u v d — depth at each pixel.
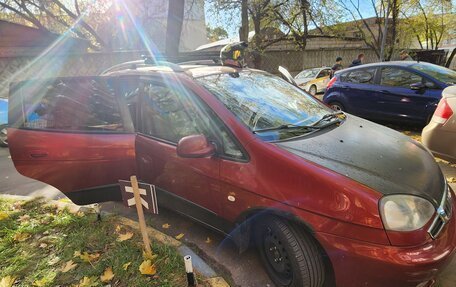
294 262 2.12
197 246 2.88
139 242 2.77
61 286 2.33
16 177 5.00
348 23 15.99
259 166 2.22
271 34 14.89
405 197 1.91
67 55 10.64
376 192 1.90
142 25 17.09
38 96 3.09
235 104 2.67
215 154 2.44
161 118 2.92
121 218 3.20
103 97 3.07
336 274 2.00
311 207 2.00
